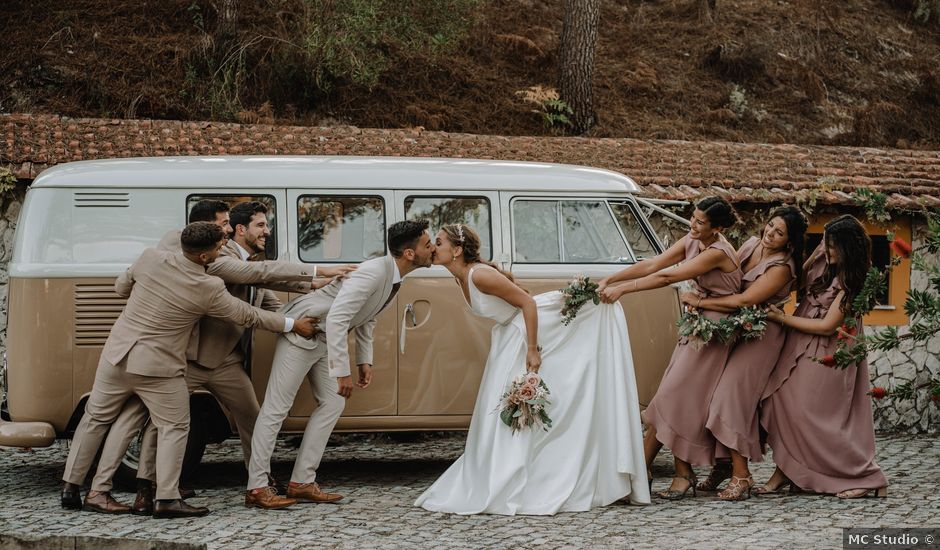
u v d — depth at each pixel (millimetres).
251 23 15367
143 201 6312
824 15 19734
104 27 14992
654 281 5891
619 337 5914
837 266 5906
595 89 16609
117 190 6293
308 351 5754
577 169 6984
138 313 5430
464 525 5258
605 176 6977
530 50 16703
